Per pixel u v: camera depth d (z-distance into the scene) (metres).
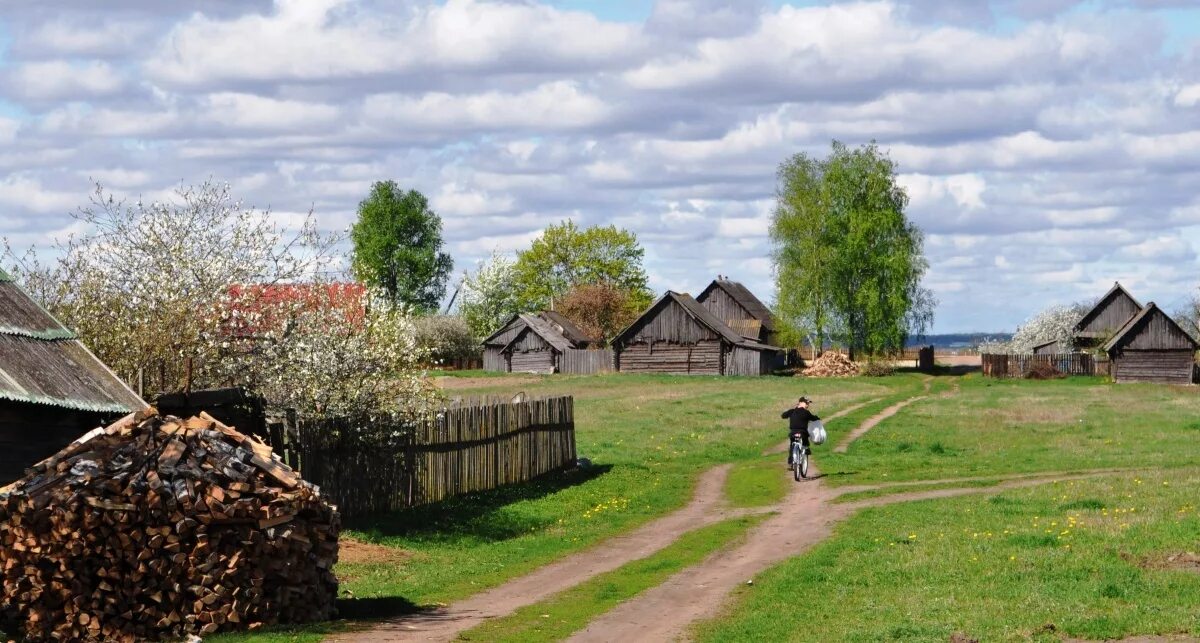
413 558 22.59
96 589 15.20
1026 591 17.02
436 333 117.19
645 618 16.94
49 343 20.83
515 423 33.97
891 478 35.06
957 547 21.27
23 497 15.00
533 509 29.53
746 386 87.88
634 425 53.91
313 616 16.28
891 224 108.06
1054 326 132.12
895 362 114.31
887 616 15.98
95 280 26.09
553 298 145.88
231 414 22.06
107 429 16.12
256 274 26.36
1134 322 92.75
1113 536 21.14
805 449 35.72
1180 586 16.89
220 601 15.53
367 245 124.69
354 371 25.36
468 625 16.36
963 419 54.31
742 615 16.86
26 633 15.06
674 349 109.19
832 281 109.69
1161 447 40.28
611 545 24.78
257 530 15.66
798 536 24.91
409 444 27.38
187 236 26.09
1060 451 40.41
